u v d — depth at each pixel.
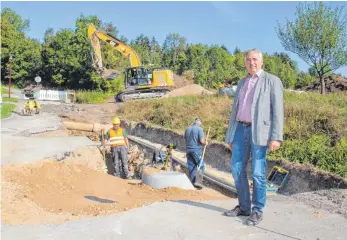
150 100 26.92
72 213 7.20
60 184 10.52
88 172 12.20
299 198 7.28
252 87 5.36
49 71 68.56
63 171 11.62
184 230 5.09
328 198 7.11
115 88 55.66
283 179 10.12
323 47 27.72
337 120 13.48
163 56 108.19
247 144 5.44
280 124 5.11
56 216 6.75
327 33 27.48
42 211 7.39
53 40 68.00
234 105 5.54
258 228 5.20
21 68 70.44
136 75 32.78
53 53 66.31
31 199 8.29
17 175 10.02
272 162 11.02
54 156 12.59
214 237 4.87
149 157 16.58
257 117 5.19
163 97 29.97
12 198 8.00
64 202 8.62
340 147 10.83
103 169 14.72
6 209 7.15
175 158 14.23
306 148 11.34
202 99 23.44
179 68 94.25
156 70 32.81
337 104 17.11
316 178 9.36
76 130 20.58
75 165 12.57
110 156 15.79
